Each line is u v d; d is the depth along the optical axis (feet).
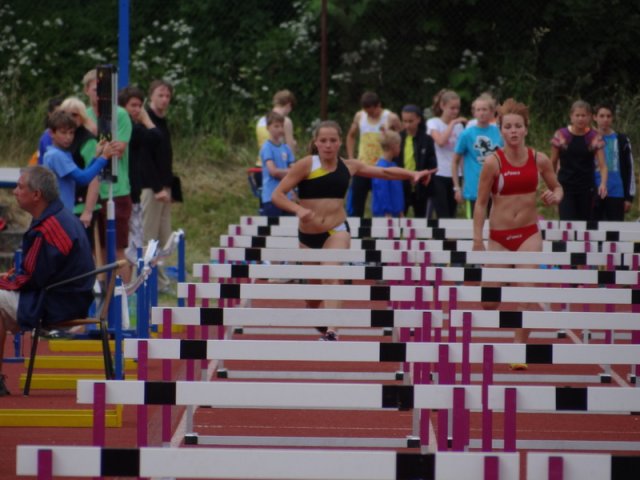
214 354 66.33
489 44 243.40
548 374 106.22
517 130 112.06
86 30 246.06
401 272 102.99
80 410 88.99
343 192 114.62
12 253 173.68
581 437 85.71
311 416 91.71
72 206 112.88
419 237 141.28
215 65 241.96
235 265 103.19
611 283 102.06
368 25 237.25
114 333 105.09
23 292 94.27
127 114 130.41
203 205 213.05
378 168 116.06
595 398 55.06
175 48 244.22
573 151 163.63
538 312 81.97
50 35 244.01
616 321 82.17
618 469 42.96
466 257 110.63
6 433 86.28
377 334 123.13
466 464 43.68
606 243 129.59
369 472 44.04
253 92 238.89
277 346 66.33
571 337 126.82
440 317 80.69
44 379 101.86
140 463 44.62
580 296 93.30
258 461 44.42
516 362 66.80
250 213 211.20
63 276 93.91
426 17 239.30
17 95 232.53
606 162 167.22
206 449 44.60
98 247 130.82
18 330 97.45
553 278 102.01
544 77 242.58
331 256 110.63
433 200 175.42
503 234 114.83
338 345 66.49
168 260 187.01
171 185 155.02
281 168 167.22
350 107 235.81
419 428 78.28
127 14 158.30
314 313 81.25
